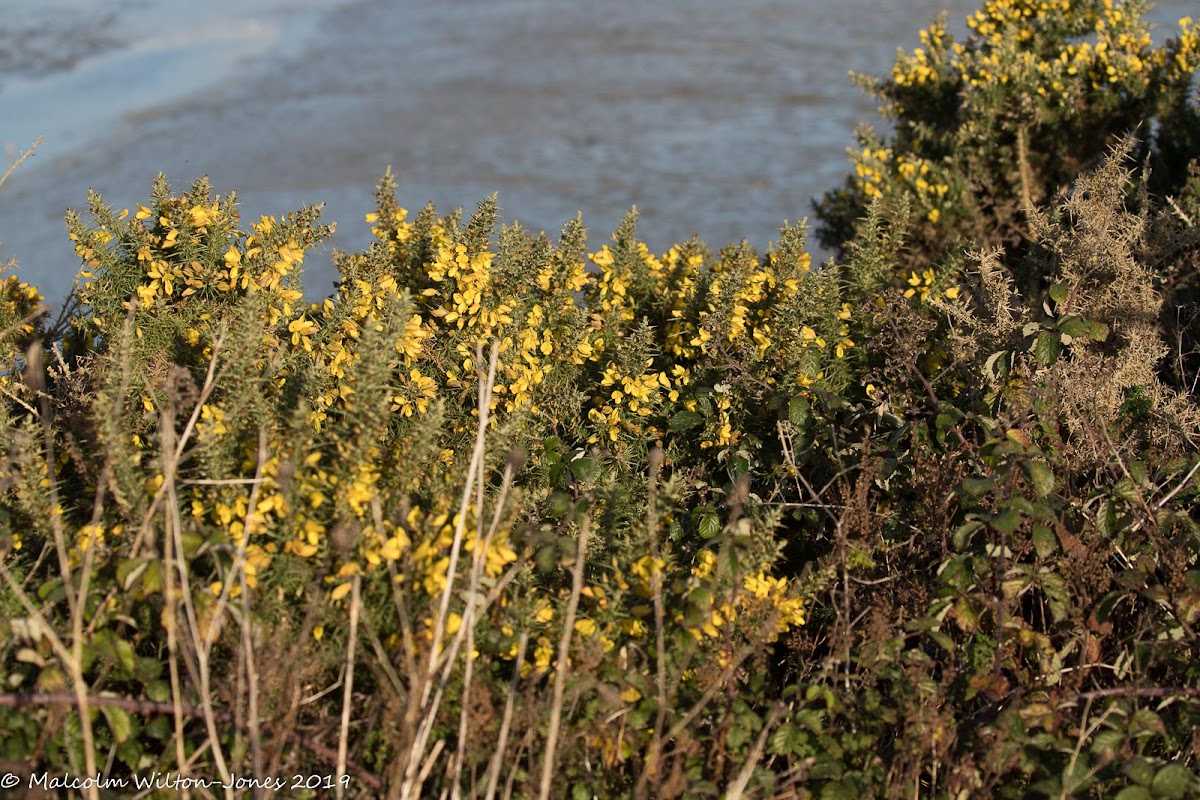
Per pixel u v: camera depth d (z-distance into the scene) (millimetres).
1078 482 3781
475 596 2896
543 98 17625
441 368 4070
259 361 3611
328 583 3068
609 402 4262
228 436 3252
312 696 3018
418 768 2807
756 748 2818
